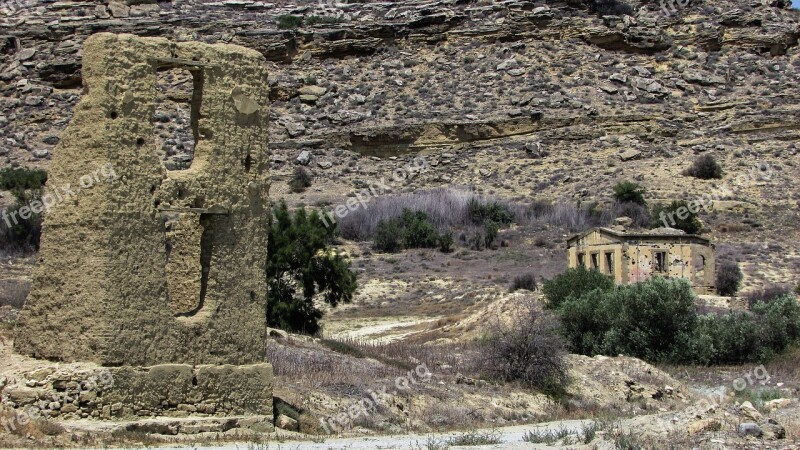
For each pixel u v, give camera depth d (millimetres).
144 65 22188
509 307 52438
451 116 117375
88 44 21812
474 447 21156
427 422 28219
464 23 133125
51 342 21453
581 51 127875
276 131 117812
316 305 62000
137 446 20297
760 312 47938
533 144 111812
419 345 44531
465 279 70938
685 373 41625
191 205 22875
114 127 21609
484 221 88000
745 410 22000
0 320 33375
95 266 21219
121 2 142125
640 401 34625
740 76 125500
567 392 34375
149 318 21906
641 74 124250
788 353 44438
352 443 22766
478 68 126625
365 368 33469
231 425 22938
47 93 122000
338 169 110750
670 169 104125
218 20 135375
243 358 23766
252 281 24047
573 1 132250
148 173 22094
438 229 86375
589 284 52406
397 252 81375
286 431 24000
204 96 23375
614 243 64375
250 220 24000
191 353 22781
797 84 123000
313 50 131375
